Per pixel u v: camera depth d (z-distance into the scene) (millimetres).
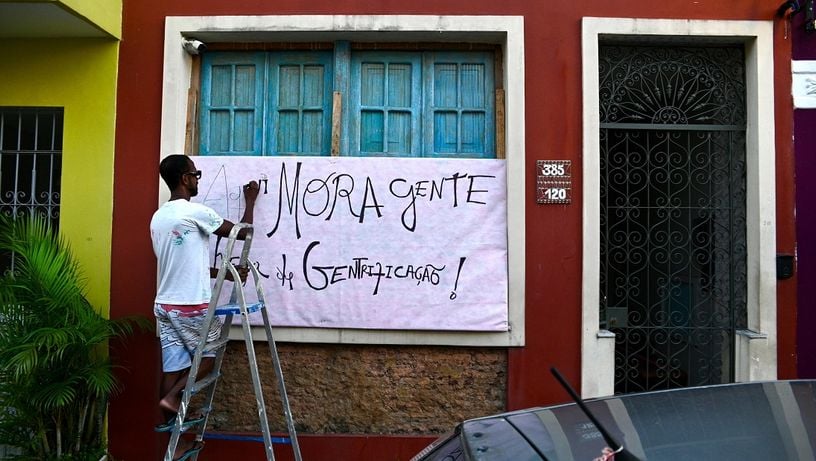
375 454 3775
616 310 3904
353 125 4035
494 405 3834
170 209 3230
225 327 3246
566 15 3855
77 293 3480
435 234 3807
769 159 3803
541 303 3793
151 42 3906
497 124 3982
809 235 3814
